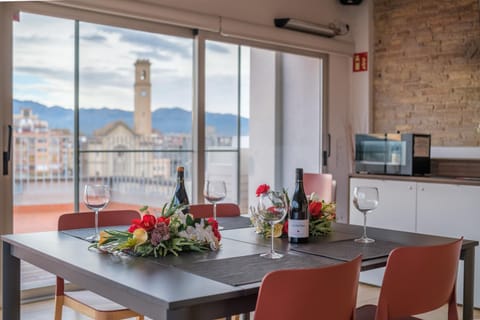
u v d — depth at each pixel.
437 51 4.95
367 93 5.42
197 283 1.57
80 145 4.16
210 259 1.89
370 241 2.28
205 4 4.43
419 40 5.08
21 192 3.82
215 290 1.50
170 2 4.21
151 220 1.98
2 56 3.53
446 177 4.09
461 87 4.80
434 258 1.90
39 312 3.49
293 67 5.22
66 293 2.51
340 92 5.52
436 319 3.55
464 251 2.28
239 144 4.84
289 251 2.06
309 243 2.23
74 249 2.03
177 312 1.43
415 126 5.13
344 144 5.54
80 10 3.83
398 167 4.27
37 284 3.79
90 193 2.27
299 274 1.50
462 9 4.78
